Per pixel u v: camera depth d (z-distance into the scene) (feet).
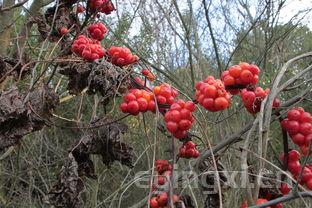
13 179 3.82
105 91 1.31
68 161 1.33
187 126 1.17
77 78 1.36
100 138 1.35
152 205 1.24
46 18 1.65
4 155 2.53
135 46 3.23
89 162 1.38
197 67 3.18
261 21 3.04
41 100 1.30
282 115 1.13
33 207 3.80
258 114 1.12
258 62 2.96
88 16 1.58
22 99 1.27
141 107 1.25
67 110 3.90
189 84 3.22
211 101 1.11
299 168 1.15
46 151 3.92
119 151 1.36
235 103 2.64
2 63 1.50
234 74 1.13
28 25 1.71
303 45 3.65
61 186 1.32
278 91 1.07
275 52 3.11
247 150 1.06
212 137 2.57
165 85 1.28
